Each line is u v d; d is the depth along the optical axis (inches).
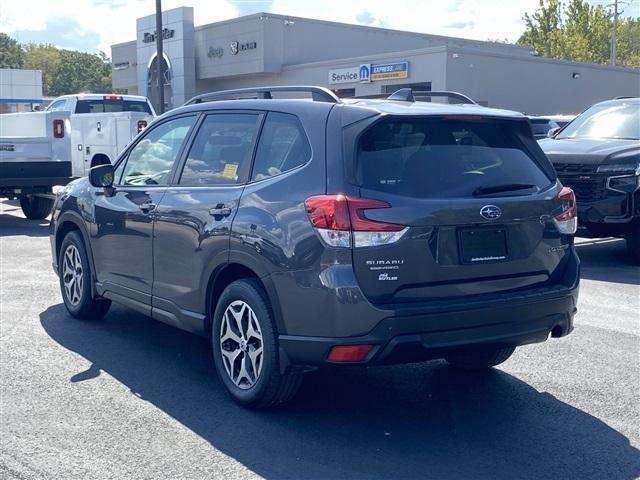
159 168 249.0
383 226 181.2
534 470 177.5
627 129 446.0
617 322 303.9
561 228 209.0
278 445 188.9
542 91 1549.0
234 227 204.4
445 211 186.5
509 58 1460.4
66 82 5206.7
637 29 3164.4
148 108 841.5
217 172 223.8
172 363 249.1
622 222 393.4
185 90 1718.8
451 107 205.3
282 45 1608.0
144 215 243.6
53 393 221.6
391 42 1774.1
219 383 231.3
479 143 205.3
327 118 196.1
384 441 192.2
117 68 2023.9
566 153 408.2
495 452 186.7
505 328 194.5
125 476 171.3
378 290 181.8
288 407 213.3
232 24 1638.8
